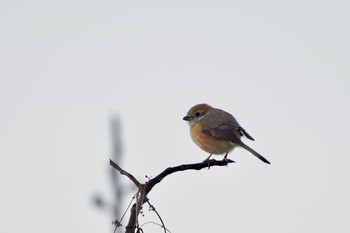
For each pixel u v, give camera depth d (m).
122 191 4.74
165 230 5.82
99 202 4.71
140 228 5.55
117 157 4.77
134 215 5.69
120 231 4.67
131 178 5.88
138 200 5.70
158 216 5.86
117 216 4.69
